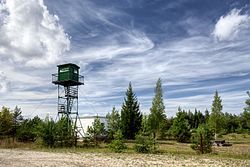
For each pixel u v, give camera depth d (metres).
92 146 45.62
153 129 59.97
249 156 31.95
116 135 38.78
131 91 71.19
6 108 52.81
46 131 44.56
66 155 32.22
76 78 52.59
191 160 28.08
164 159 28.77
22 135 51.16
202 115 108.81
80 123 55.66
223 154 33.81
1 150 38.34
